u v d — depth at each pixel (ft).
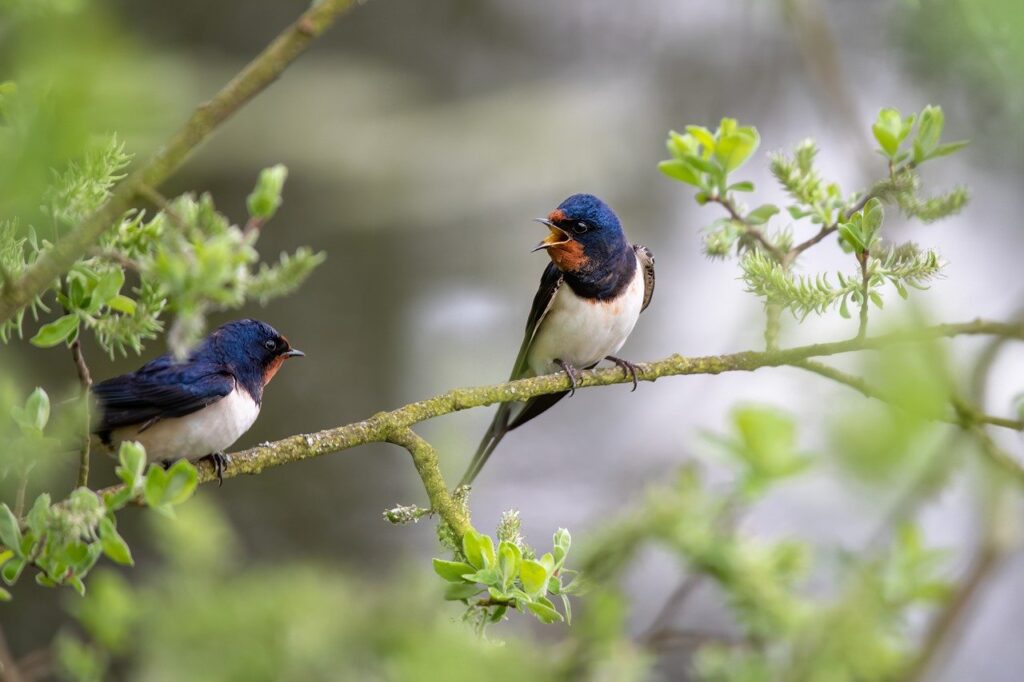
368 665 25.89
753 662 34.32
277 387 69.00
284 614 25.86
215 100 16.15
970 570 31.09
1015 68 17.25
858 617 30.04
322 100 77.61
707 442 35.53
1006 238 64.08
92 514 18.08
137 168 16.65
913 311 18.71
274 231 74.43
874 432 19.15
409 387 70.79
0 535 18.43
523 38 83.82
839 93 41.78
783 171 27.76
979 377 30.63
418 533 62.54
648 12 79.25
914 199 26.58
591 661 35.22
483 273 77.00
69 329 19.53
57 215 16.40
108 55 11.12
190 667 25.21
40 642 50.52
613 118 81.71
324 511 62.69
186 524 29.32
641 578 55.42
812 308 24.07
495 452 69.05
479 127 80.79
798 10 41.88
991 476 27.27
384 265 75.61
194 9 71.56
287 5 76.28
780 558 35.47
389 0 82.28
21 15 11.85
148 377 29.99
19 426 18.39
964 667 56.85
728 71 76.23
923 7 33.42
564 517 63.16
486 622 19.89
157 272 14.58
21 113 11.42
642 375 28.68
